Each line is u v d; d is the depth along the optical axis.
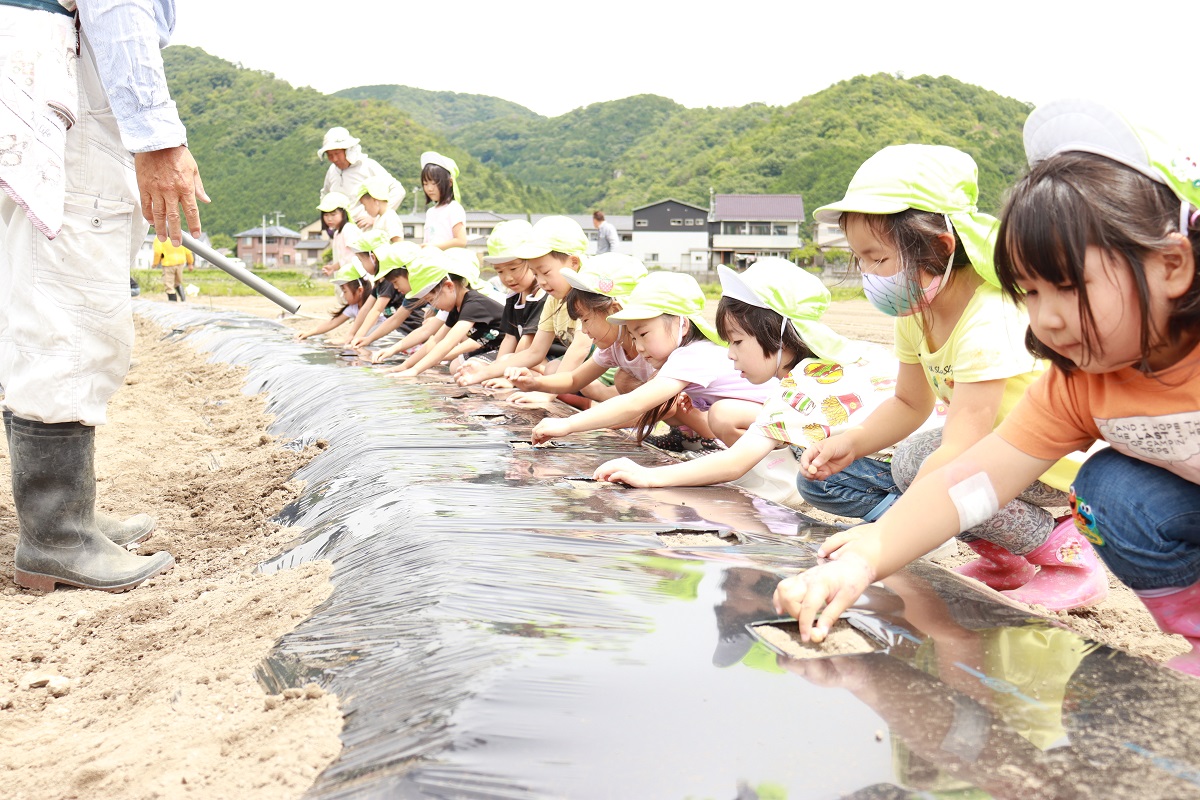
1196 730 1.44
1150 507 2.02
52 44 2.93
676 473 3.21
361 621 2.13
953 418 2.56
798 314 3.34
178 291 17.41
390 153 130.50
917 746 1.41
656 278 4.11
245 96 162.88
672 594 2.07
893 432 2.99
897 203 2.44
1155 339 1.69
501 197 135.75
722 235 81.81
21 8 2.90
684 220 84.38
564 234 5.36
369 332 8.26
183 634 2.55
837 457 3.02
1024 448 2.05
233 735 1.78
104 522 3.57
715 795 1.30
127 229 3.20
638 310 4.05
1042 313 1.68
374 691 1.77
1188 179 1.58
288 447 4.80
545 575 2.19
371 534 2.77
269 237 109.25
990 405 2.52
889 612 1.97
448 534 2.52
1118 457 2.12
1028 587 3.01
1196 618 2.10
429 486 3.12
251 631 2.39
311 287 37.19
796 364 3.42
